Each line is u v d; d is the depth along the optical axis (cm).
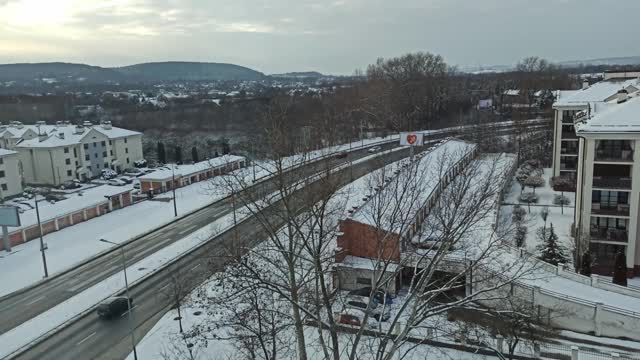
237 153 9288
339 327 2447
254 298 2931
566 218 5341
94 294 3841
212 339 2977
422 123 12744
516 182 6844
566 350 2747
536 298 3080
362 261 3472
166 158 10688
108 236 5281
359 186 4894
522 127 8712
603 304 2961
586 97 6309
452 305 1848
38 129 8825
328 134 4819
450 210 3080
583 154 4181
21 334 3266
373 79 14400
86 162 8619
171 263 4384
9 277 4250
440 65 14312
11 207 4712
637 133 3672
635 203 3781
